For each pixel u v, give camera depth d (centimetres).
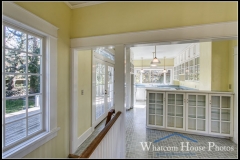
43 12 163
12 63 133
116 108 197
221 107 269
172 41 174
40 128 168
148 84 802
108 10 199
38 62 165
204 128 281
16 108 137
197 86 387
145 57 741
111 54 451
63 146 202
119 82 195
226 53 282
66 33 206
